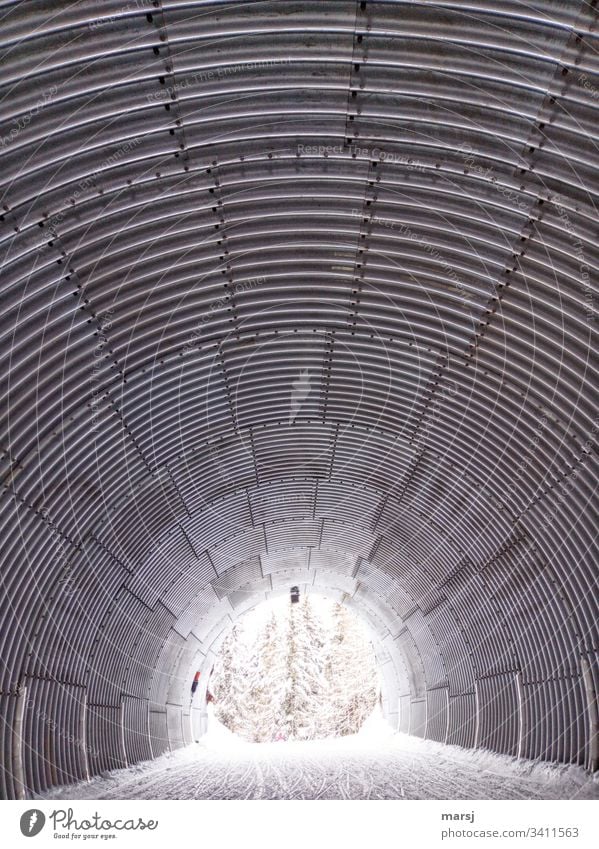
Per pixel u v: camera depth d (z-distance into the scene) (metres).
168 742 38.81
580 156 13.86
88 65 12.54
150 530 26.39
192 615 38.34
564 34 12.25
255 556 38.06
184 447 24.44
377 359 22.64
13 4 11.25
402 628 41.75
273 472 29.30
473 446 23.83
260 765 35.06
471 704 30.39
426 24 12.72
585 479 19.72
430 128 14.93
